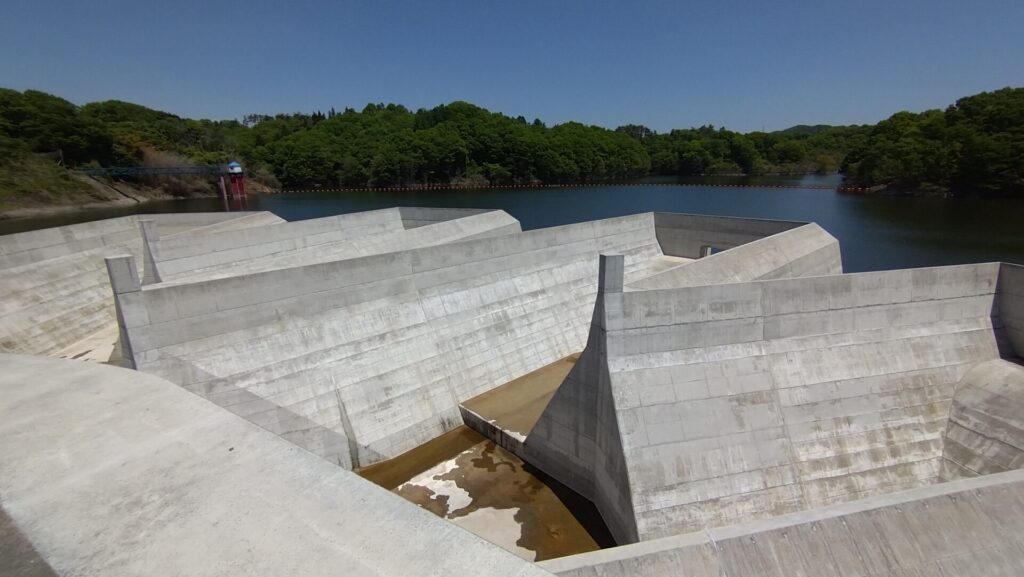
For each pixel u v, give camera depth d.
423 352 25.42
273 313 21.69
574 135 155.25
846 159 123.31
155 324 18.86
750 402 18.42
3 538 6.04
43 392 9.30
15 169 94.06
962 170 91.69
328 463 7.18
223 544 5.84
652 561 10.38
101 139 111.56
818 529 11.44
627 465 16.88
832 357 19.75
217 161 128.38
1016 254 58.44
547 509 19.84
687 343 18.47
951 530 11.98
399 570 5.44
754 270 30.36
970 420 19.45
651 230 42.88
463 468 22.22
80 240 32.16
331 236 39.09
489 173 143.25
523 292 30.47
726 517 16.98
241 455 7.40
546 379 27.95
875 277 20.20
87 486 6.83
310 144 138.75
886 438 19.19
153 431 8.05
